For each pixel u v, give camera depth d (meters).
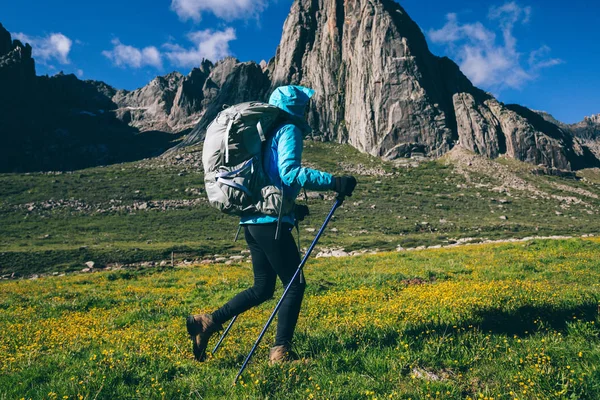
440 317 7.30
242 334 7.85
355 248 62.62
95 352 6.92
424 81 166.38
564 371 4.50
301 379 4.74
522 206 114.69
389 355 5.20
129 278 28.16
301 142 5.04
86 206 105.56
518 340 5.55
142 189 120.00
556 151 152.38
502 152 155.12
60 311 14.06
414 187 127.50
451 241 65.75
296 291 5.14
